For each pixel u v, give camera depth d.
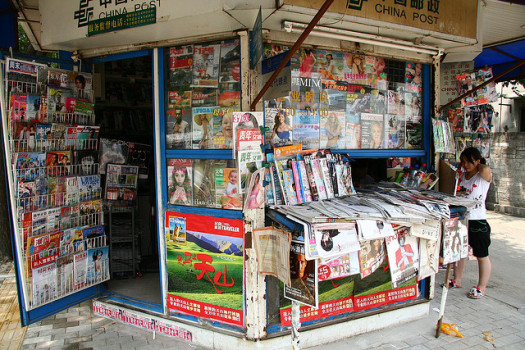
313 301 2.41
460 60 4.04
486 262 4.11
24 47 9.26
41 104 3.16
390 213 2.67
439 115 3.73
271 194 2.81
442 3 3.17
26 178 3.05
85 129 3.49
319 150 3.00
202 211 3.00
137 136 5.09
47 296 3.17
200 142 3.03
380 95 3.43
